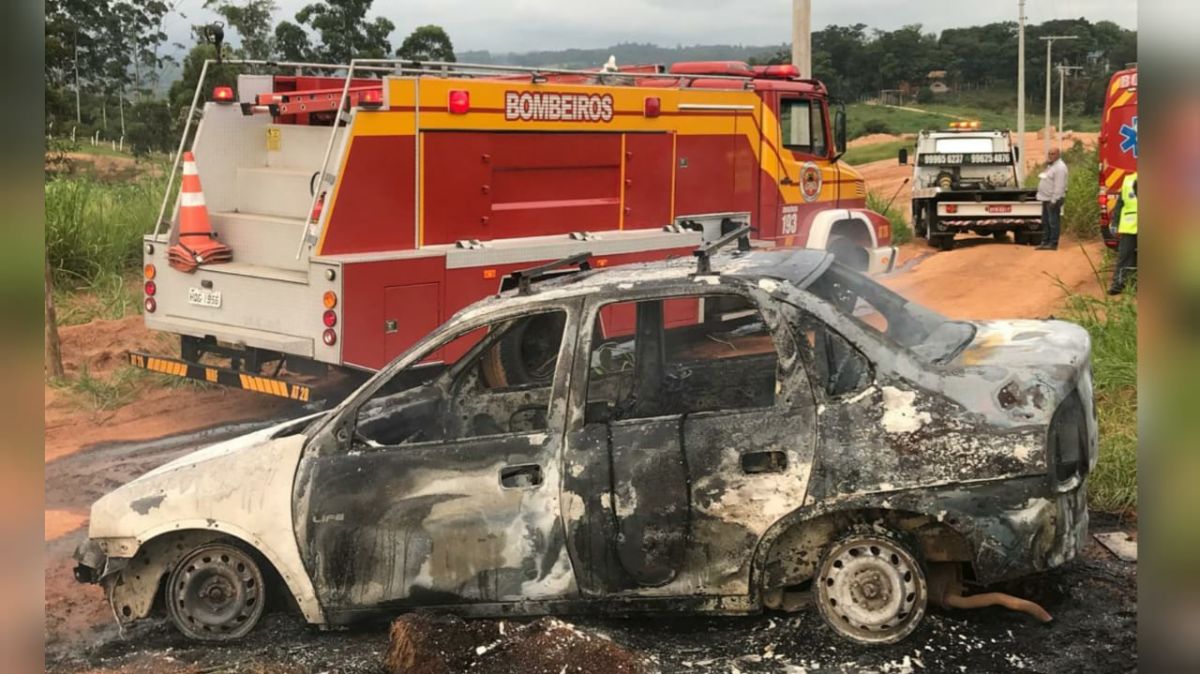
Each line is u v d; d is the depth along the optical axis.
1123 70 16.17
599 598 4.67
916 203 23.77
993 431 4.29
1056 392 4.37
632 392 5.36
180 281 8.88
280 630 5.17
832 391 4.50
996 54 135.75
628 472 4.59
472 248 8.66
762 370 5.38
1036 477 4.27
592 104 9.61
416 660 4.53
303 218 8.73
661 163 10.41
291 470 4.96
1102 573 5.22
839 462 4.40
